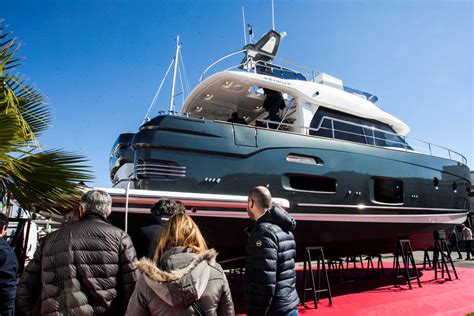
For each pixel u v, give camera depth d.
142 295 1.61
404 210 6.80
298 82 6.84
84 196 2.34
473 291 6.15
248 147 5.26
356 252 7.04
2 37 2.96
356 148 6.40
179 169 4.69
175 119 4.84
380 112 7.87
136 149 4.71
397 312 4.89
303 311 4.97
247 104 7.80
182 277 1.52
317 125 6.73
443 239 7.50
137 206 4.25
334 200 5.91
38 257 2.13
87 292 1.99
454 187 7.98
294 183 5.71
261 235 2.42
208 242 4.86
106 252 2.08
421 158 7.38
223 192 4.92
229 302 1.74
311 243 5.91
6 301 2.47
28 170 2.99
